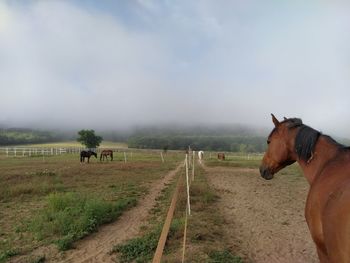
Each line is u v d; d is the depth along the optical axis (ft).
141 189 60.29
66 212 37.45
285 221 37.99
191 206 43.91
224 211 42.93
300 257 26.68
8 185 62.54
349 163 11.61
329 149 12.92
